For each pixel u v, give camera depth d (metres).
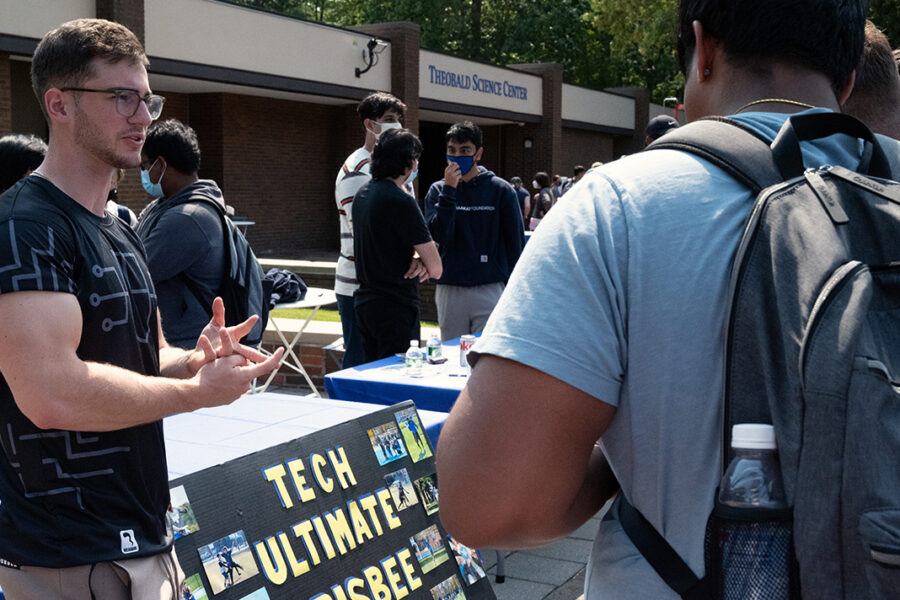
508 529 1.04
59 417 1.72
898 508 0.85
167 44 15.10
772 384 0.93
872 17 20.80
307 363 7.51
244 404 3.13
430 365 4.47
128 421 1.79
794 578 0.92
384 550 2.78
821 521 0.87
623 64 38.91
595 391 0.98
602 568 1.10
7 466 1.84
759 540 0.92
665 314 0.99
